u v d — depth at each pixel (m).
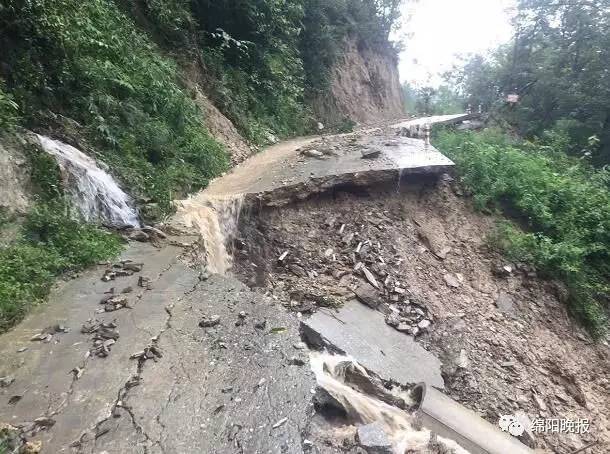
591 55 17.98
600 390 7.88
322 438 3.48
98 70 7.90
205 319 4.56
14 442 3.09
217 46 13.91
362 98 26.02
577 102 17.83
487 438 5.46
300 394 3.69
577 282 9.52
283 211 8.66
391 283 7.86
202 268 5.84
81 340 4.21
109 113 7.86
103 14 9.09
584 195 11.02
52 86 7.07
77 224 5.76
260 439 3.24
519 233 9.98
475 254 9.45
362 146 12.23
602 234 10.44
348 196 9.44
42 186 5.68
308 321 6.43
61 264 5.20
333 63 22.22
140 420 3.36
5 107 5.73
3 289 4.48
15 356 3.96
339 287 7.45
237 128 12.66
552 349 8.12
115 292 5.01
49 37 7.04
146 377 3.79
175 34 12.07
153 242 6.25
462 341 7.30
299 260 7.95
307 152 11.35
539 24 21.17
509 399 6.63
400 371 6.12
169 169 8.21
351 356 5.93
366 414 4.12
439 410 5.57
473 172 11.02
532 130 19.19
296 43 18.72
